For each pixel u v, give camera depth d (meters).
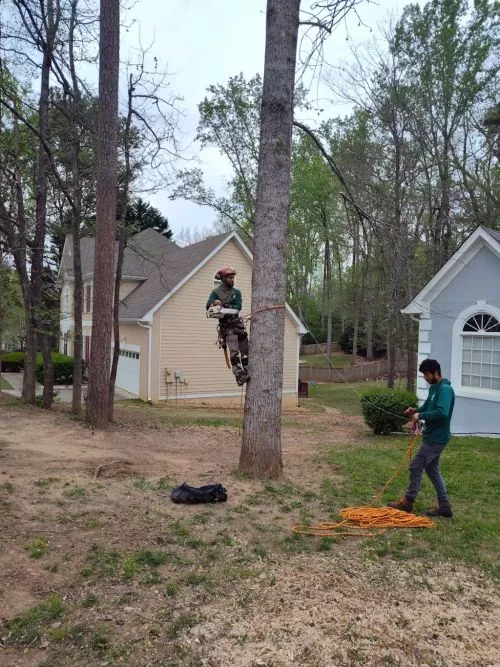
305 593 3.76
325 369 35.81
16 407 12.42
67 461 7.29
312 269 39.16
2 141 12.79
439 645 3.26
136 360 20.83
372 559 4.46
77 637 3.10
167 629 3.23
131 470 6.96
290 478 7.07
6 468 6.68
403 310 13.45
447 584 4.09
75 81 12.03
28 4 11.03
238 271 21.48
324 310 45.97
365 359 43.12
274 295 6.65
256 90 26.58
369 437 12.28
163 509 5.39
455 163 18.66
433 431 5.58
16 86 12.83
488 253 11.89
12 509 5.13
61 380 23.08
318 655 3.06
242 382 6.68
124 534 4.66
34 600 3.47
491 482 7.25
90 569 3.92
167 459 8.02
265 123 6.63
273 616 3.45
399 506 5.77
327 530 5.08
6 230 12.74
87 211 13.41
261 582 3.90
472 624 3.53
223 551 4.43
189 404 20.06
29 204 15.98
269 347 6.70
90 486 6.07
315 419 17.67
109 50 10.38
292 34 6.62
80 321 12.42
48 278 20.91
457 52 17.72
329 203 32.00
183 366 20.27
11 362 28.80
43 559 4.06
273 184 6.59
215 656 3.00
